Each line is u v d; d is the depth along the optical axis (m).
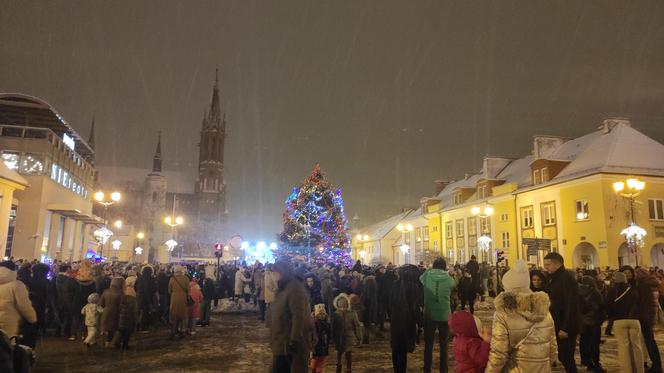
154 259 106.44
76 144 56.25
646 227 32.16
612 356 11.34
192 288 15.55
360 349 12.98
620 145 34.69
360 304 13.88
